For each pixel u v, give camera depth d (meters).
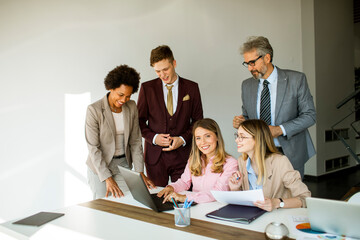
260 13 4.89
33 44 2.94
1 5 2.81
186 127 2.79
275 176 1.80
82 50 3.17
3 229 1.46
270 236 1.18
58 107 3.06
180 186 2.13
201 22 4.10
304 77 2.40
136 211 1.65
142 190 1.61
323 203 1.21
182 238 1.25
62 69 3.07
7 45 2.84
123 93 2.22
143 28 3.56
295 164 2.39
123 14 3.41
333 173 5.87
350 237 1.19
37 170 2.97
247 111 2.64
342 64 6.16
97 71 3.27
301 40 5.64
